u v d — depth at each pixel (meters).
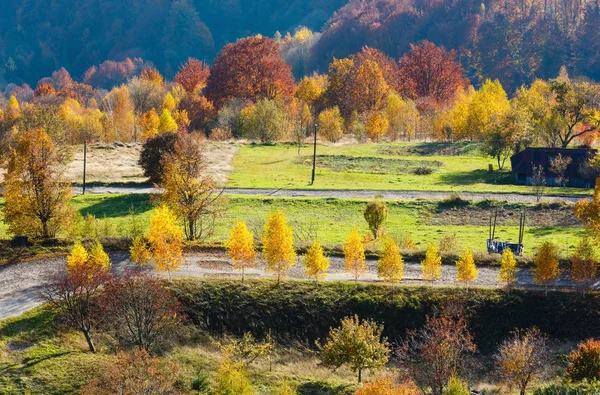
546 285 52.75
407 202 80.38
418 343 46.22
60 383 39.34
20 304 48.44
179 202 63.09
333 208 78.12
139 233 62.47
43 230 60.44
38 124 100.62
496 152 101.12
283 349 48.16
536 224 73.44
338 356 42.97
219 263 57.72
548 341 49.16
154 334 44.22
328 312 50.84
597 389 38.97
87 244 60.16
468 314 50.75
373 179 94.00
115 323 44.59
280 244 52.34
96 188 83.94
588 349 42.09
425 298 51.88
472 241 66.56
